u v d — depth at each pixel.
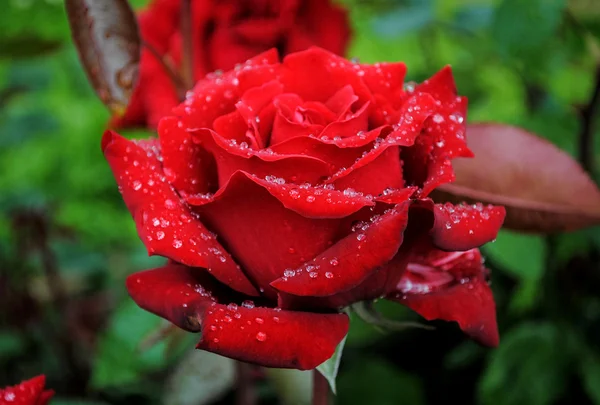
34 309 0.56
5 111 0.58
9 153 0.54
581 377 0.44
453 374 0.48
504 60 0.45
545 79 0.44
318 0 0.44
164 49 0.43
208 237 0.29
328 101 0.31
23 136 0.55
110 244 0.59
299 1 0.44
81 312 0.63
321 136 0.29
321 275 0.28
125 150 0.30
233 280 0.29
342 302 0.29
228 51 0.42
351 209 0.28
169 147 0.30
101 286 0.60
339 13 0.45
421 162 0.30
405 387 0.47
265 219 0.29
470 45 0.54
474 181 0.35
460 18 0.52
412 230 0.29
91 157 0.54
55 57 0.57
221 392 0.41
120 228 0.56
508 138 0.35
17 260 0.56
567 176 0.35
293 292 0.28
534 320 0.46
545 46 0.42
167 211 0.29
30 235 0.56
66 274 0.62
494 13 0.43
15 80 0.58
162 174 0.30
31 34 0.42
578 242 0.43
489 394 0.44
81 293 0.61
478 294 0.31
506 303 0.46
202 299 0.29
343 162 0.29
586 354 0.44
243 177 0.28
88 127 0.55
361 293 0.29
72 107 0.56
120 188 0.30
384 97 0.31
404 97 0.31
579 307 0.46
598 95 0.42
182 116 0.31
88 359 0.54
